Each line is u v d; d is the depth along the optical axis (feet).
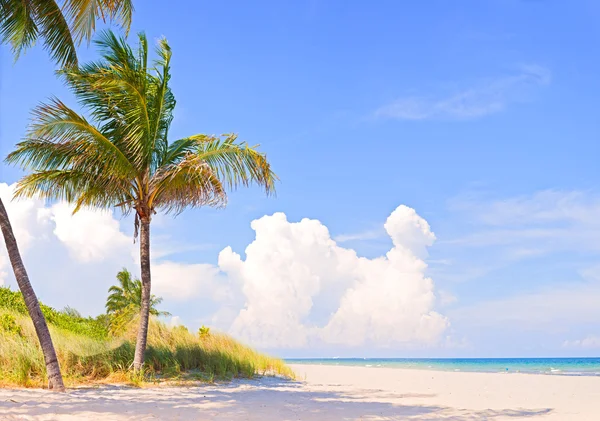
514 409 28.91
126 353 42.78
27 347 36.81
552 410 28.60
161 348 46.39
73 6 35.70
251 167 41.91
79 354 39.96
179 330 53.93
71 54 38.37
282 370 55.67
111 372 38.96
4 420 17.78
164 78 43.62
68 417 19.45
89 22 36.96
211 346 51.34
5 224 31.78
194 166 39.29
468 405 30.71
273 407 27.02
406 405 30.17
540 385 48.98
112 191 42.22
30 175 40.55
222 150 41.75
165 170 41.19
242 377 46.34
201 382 40.22
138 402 25.94
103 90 40.09
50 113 37.06
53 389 30.04
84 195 42.55
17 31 36.94
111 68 40.22
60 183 40.88
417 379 58.54
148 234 43.01
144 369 41.63
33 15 36.58
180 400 28.17
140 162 41.68
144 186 42.98
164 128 45.09
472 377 63.46
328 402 30.73
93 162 39.91
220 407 25.91
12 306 56.13
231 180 42.75
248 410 25.30
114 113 41.93
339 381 53.47
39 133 37.37
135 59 42.27
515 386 47.57
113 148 39.83
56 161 39.73
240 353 53.47
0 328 39.42
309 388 41.86
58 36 37.52
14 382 31.45
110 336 56.18
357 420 23.61
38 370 34.83
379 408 28.43
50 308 63.82
